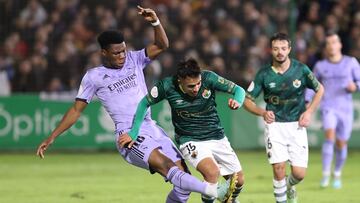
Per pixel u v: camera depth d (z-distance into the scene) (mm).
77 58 59500
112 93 24453
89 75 24547
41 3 61750
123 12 61562
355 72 37250
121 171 44969
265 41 61000
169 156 23938
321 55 58406
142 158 23750
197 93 23812
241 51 60656
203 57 60156
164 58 58781
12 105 56469
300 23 63125
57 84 58781
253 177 40750
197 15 61969
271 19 61969
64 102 56844
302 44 59656
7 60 59406
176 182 23094
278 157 26953
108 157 53969
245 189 35406
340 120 37125
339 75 37188
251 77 58938
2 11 60969
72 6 61656
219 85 23906
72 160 52062
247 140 57344
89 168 46781
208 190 22672
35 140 56688
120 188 36500
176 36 60344
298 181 27344
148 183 38656
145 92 24859
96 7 61750
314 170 44750
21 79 59000
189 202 31062
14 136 56594
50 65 59406
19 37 60500
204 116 24250
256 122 57375
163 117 55938
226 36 61094
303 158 27141
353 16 62406
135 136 23625
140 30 60594
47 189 36344
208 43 60500
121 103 24453
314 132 56688
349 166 47312
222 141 24688
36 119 56625
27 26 60812
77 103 24562
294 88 27109
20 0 61469
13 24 60844
